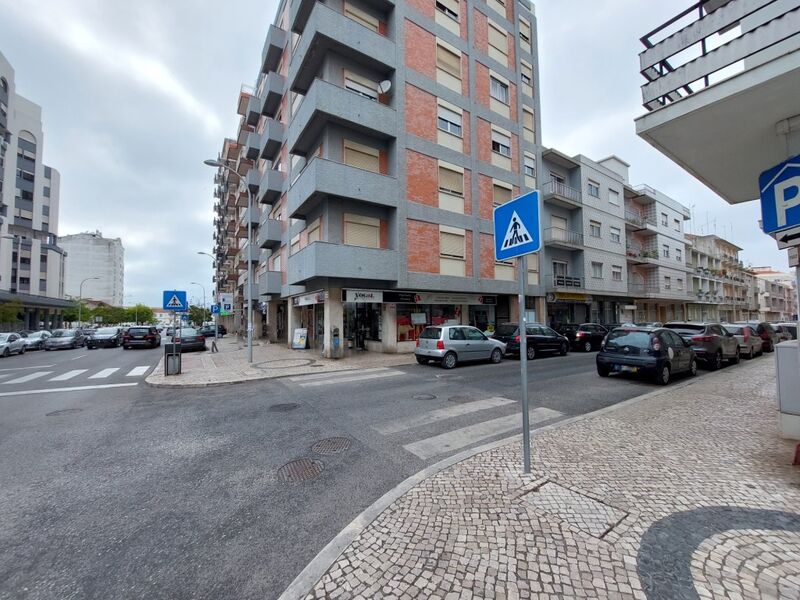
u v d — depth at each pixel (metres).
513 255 3.61
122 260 115.69
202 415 6.43
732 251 51.75
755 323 16.08
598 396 7.26
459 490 3.29
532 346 13.77
